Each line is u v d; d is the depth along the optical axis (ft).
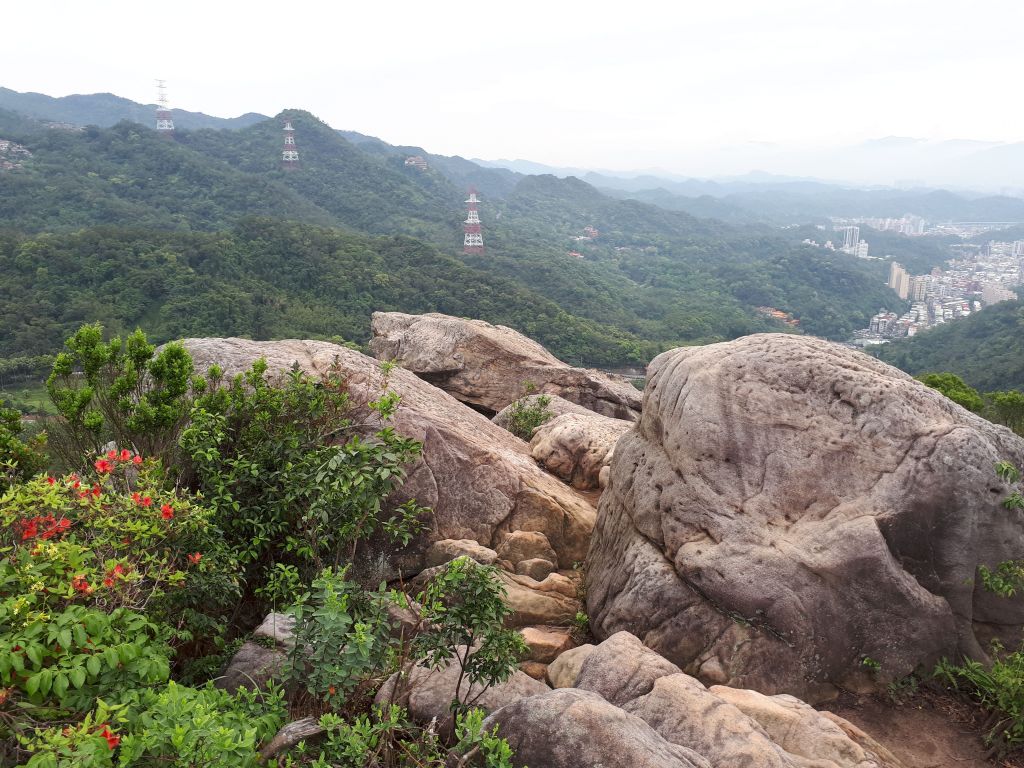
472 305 348.79
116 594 13.05
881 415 20.52
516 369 57.93
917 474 19.47
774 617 18.44
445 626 14.16
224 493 19.15
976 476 19.21
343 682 12.46
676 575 20.12
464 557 14.65
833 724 15.37
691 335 477.77
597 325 383.45
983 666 18.95
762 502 20.07
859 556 18.62
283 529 19.44
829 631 18.52
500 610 14.28
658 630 19.69
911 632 18.75
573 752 11.55
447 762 11.98
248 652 16.06
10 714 10.46
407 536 18.45
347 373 28.27
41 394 178.19
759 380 21.48
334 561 18.33
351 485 15.93
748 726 13.87
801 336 24.17
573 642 22.16
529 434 44.16
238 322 268.00
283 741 11.86
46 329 230.89
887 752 16.14
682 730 13.87
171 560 15.80
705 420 20.95
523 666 20.58
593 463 32.94
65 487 14.05
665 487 21.34
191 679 16.15
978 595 19.53
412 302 336.70
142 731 10.63
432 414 29.30
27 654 10.71
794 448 20.51
